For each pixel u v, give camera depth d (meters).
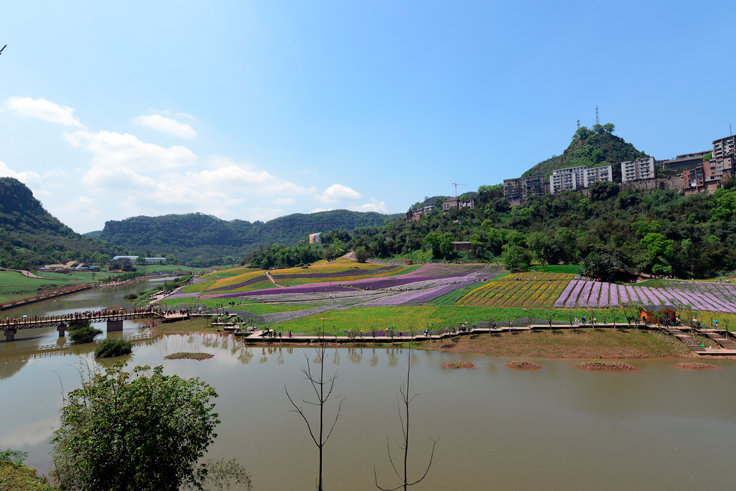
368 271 131.50
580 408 28.20
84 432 14.39
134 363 43.19
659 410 27.67
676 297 64.06
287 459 21.53
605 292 70.94
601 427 25.14
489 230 158.25
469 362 40.66
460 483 18.95
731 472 19.89
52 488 16.19
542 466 20.53
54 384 36.72
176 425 15.54
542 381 34.28
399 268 134.75
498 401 29.72
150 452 14.45
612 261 85.38
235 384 34.84
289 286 110.00
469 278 99.62
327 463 21.02
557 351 43.47
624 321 50.62
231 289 110.88
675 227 108.31
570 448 22.48
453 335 49.25
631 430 24.67
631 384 33.19
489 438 23.75
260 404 29.91
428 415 27.25
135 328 67.56
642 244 100.19
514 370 37.69
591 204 169.62
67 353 49.53
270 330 56.75
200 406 16.30
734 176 139.88
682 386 32.44
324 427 25.61
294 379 36.06
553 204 177.75
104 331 65.81
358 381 35.03
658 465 20.62
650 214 133.75
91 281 176.38
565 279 85.19
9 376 39.41
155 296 116.62
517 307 63.25
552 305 63.25
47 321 60.97
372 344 48.59
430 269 125.25
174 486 15.16
